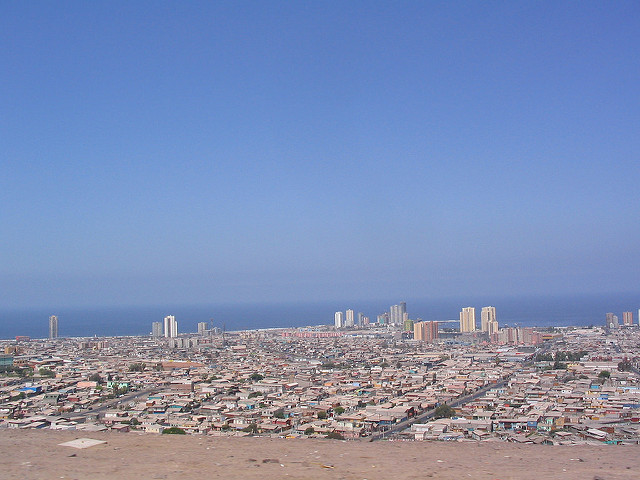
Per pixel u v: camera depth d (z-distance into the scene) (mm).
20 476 15039
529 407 102062
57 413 105812
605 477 14953
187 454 17266
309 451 17703
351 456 17109
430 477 14992
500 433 79750
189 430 86938
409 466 16031
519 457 17141
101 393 130750
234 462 16344
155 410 106000
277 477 14898
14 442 18734
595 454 17562
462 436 77875
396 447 18391
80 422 92188
